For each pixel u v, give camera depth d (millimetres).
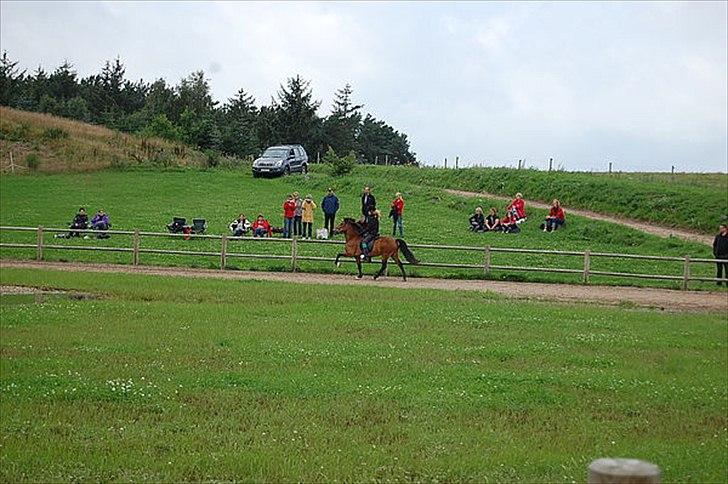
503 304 26156
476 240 41031
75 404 13148
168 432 11773
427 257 36875
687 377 16391
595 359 17812
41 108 107312
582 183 53969
